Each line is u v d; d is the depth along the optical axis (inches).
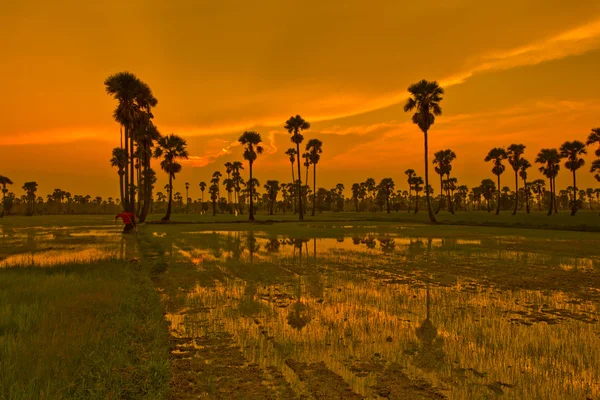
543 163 3198.8
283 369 200.8
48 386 164.7
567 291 395.5
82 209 7022.6
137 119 1523.1
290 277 480.7
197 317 300.5
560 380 187.5
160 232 1358.3
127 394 170.6
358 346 235.5
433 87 1819.6
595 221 1804.9
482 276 483.8
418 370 199.5
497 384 182.9
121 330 251.0
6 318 266.8
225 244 918.4
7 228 1638.8
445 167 3700.8
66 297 338.6
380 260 630.5
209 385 180.7
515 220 1979.6
